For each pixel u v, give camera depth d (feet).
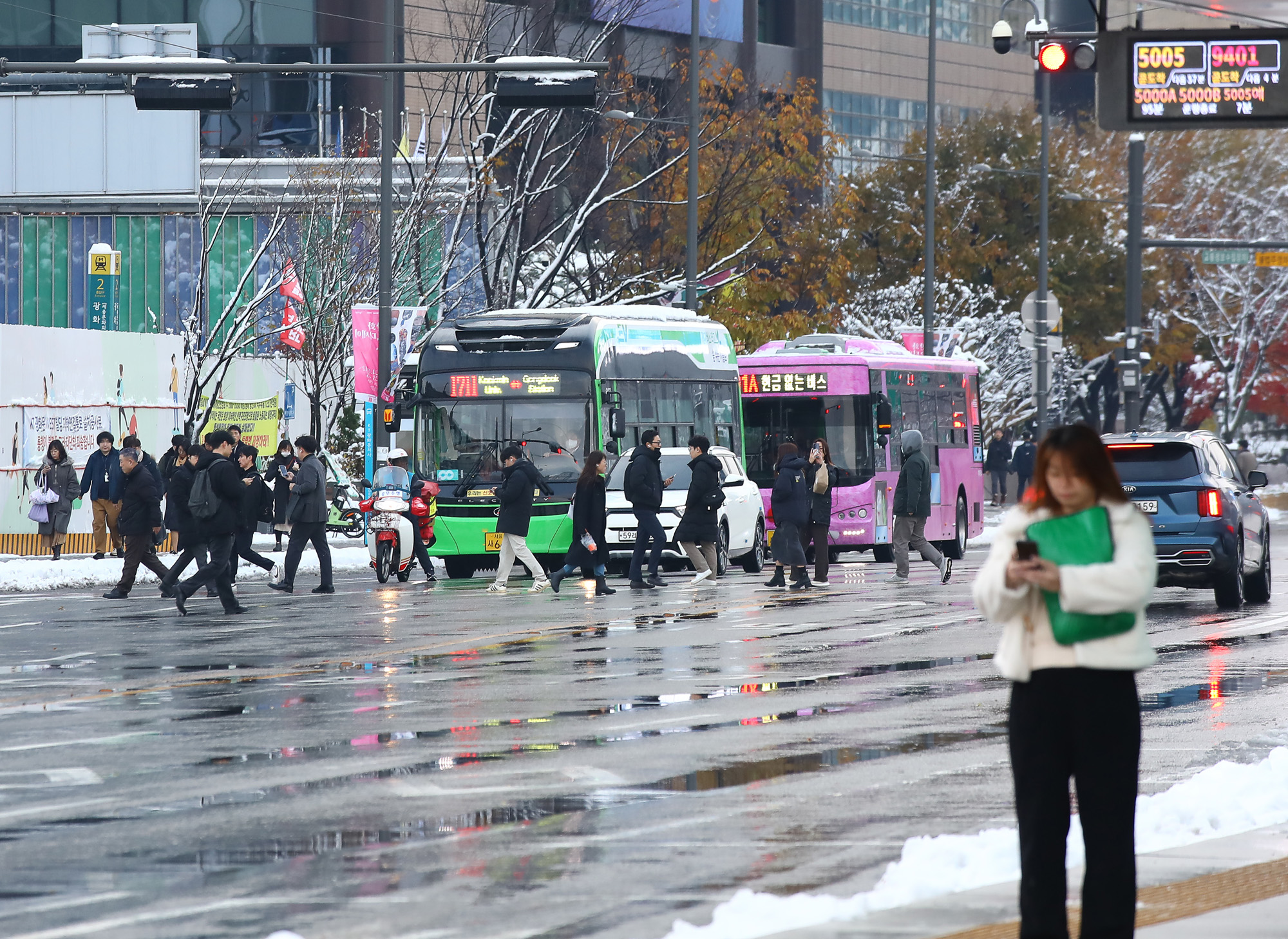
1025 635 58.70
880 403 312.29
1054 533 58.49
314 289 412.98
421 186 417.90
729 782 99.04
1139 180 430.20
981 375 601.21
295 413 412.98
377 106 560.61
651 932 66.64
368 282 418.10
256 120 571.69
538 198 431.84
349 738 114.93
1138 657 57.82
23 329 321.32
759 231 467.52
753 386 325.01
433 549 274.77
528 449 277.85
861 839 84.17
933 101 457.27
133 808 92.12
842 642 174.50
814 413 321.32
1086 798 57.98
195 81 229.25
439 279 407.64
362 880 75.82
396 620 202.08
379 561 270.26
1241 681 144.77
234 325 395.55
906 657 161.38
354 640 178.81
